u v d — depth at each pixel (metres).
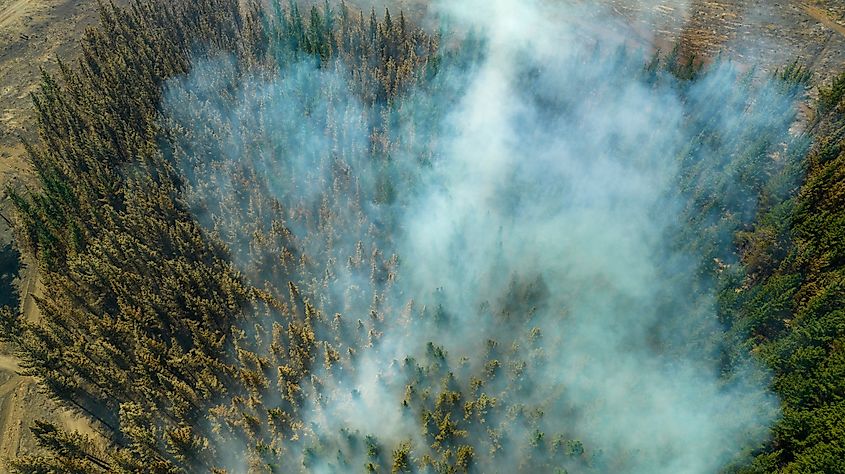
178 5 122.94
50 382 58.12
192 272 65.75
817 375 51.22
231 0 121.50
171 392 57.91
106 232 71.06
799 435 49.72
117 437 61.09
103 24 114.88
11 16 129.38
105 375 58.28
